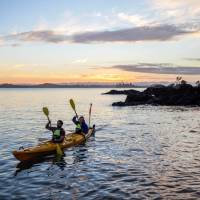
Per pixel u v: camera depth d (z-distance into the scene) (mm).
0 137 23703
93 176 13297
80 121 22688
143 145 20062
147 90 68375
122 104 61250
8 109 54938
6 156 17109
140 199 10531
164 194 10992
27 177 13289
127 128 28906
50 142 18234
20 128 29094
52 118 39156
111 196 10859
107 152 17922
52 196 10945
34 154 16375
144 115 41625
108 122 34344
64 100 90250
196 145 20031
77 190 11547
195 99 58938
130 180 12648
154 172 13750
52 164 15375
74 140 20078
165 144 20422
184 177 12953
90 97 112438
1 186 12094
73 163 15523
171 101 59312
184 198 10570
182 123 32594
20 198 10766
